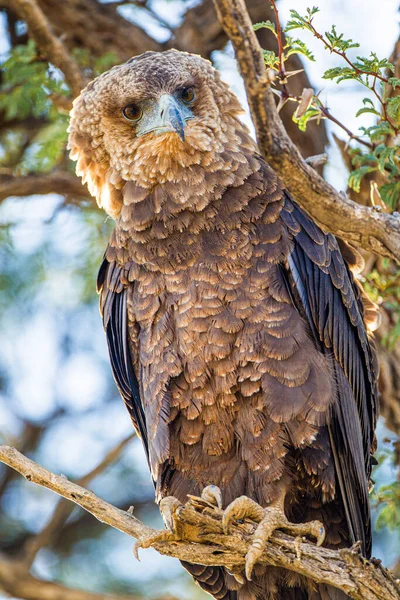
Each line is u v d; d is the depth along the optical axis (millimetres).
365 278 12852
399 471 13156
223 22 7727
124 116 11125
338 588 9562
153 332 10586
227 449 10398
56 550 18203
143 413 11352
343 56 9875
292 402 10125
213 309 10320
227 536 9555
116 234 11008
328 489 10289
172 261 10500
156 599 16188
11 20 17484
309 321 10500
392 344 12766
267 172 10711
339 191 9148
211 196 10555
